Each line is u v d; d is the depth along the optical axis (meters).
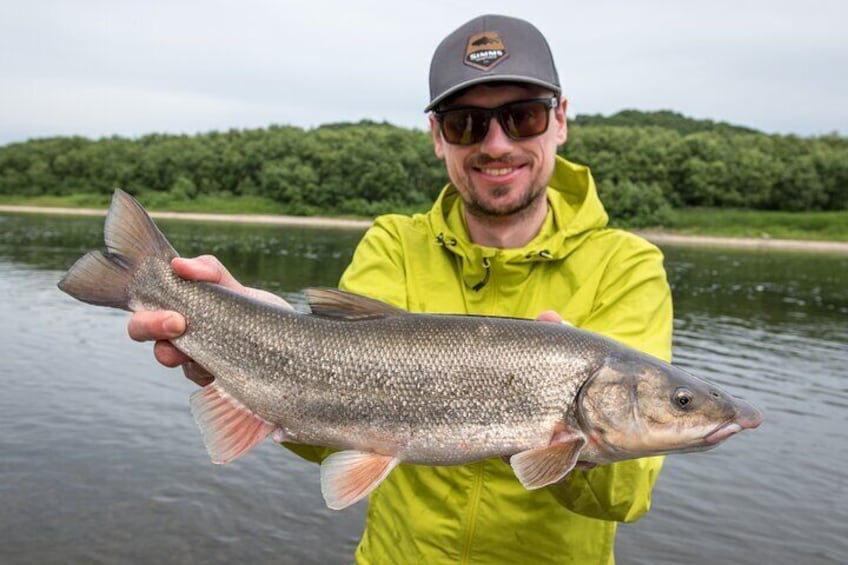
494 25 0.84
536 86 0.83
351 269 0.91
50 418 2.28
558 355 0.76
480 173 0.84
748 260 9.60
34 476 1.88
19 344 3.19
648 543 1.73
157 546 1.62
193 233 10.66
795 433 2.43
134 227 0.84
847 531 1.79
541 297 0.85
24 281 5.11
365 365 0.79
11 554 1.55
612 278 0.84
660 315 0.84
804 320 4.58
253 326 0.82
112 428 2.22
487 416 0.76
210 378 0.86
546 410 0.75
